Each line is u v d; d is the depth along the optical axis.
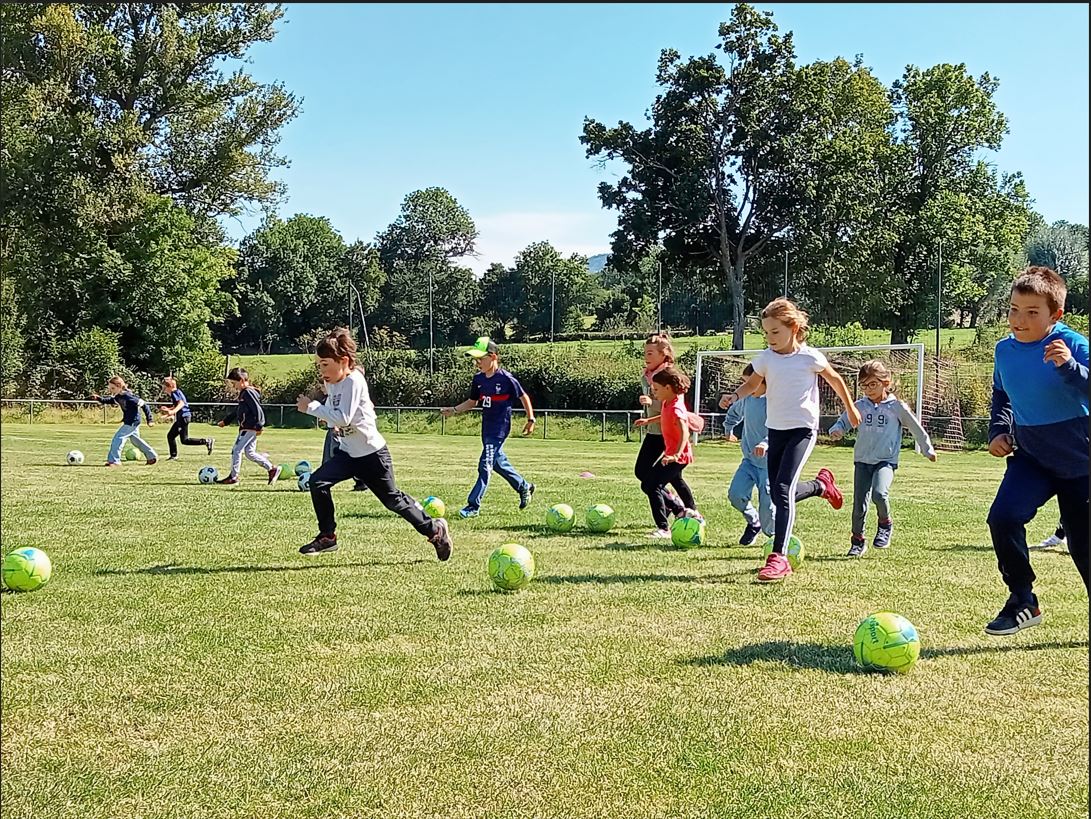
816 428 6.48
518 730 3.55
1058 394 4.41
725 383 34.34
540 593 5.90
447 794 3.02
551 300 53.25
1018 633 4.94
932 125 51.09
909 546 8.02
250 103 44.31
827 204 41.69
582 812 2.89
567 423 33.44
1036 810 2.90
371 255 80.31
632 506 11.02
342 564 6.91
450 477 15.03
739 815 2.87
